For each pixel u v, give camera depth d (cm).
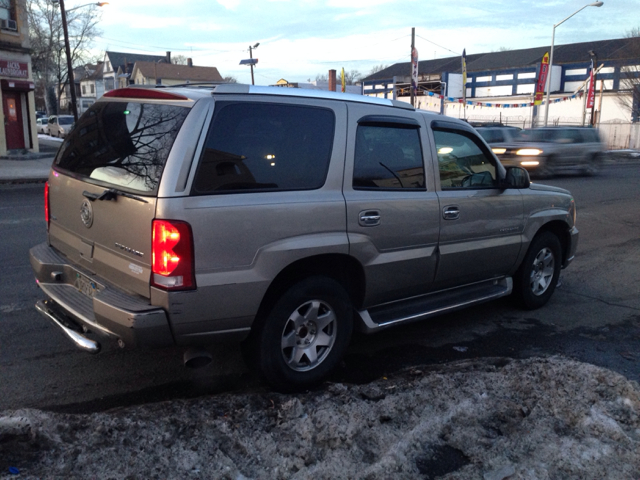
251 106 343
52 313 383
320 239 361
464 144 475
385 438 318
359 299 409
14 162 2159
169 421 326
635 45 3900
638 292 654
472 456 306
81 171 376
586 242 934
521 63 5416
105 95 399
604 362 456
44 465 278
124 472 277
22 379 391
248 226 329
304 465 293
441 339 493
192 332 324
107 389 381
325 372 385
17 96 2350
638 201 1420
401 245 414
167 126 325
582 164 2052
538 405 358
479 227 475
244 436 315
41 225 927
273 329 355
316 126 371
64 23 2572
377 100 416
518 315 562
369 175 395
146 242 311
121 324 310
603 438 326
